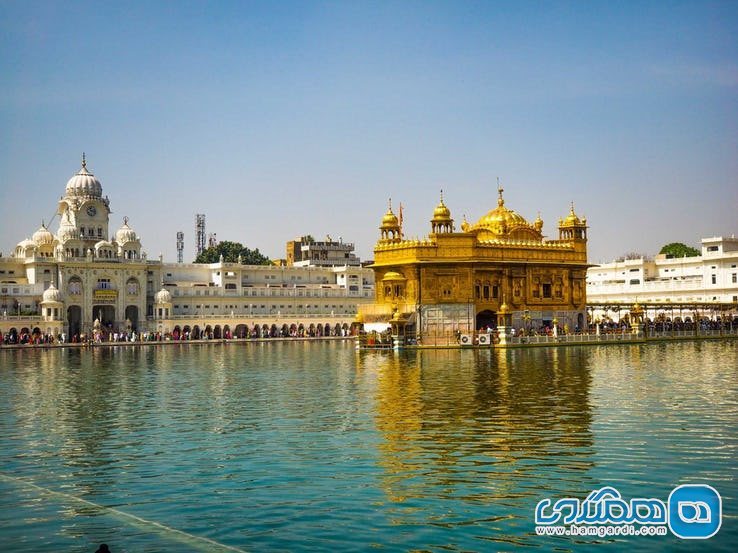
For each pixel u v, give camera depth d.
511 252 104.88
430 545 20.67
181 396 48.25
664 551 20.25
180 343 133.25
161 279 150.00
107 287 143.38
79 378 61.69
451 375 57.44
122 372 67.50
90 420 39.00
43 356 95.44
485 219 116.38
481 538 21.12
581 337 99.06
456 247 101.12
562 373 57.81
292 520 22.53
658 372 58.06
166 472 27.88
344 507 23.56
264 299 157.25
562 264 108.50
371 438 32.69
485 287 102.25
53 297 133.00
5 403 45.72
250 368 70.25
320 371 65.06
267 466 28.36
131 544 20.98
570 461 28.22
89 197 148.75
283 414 39.75
